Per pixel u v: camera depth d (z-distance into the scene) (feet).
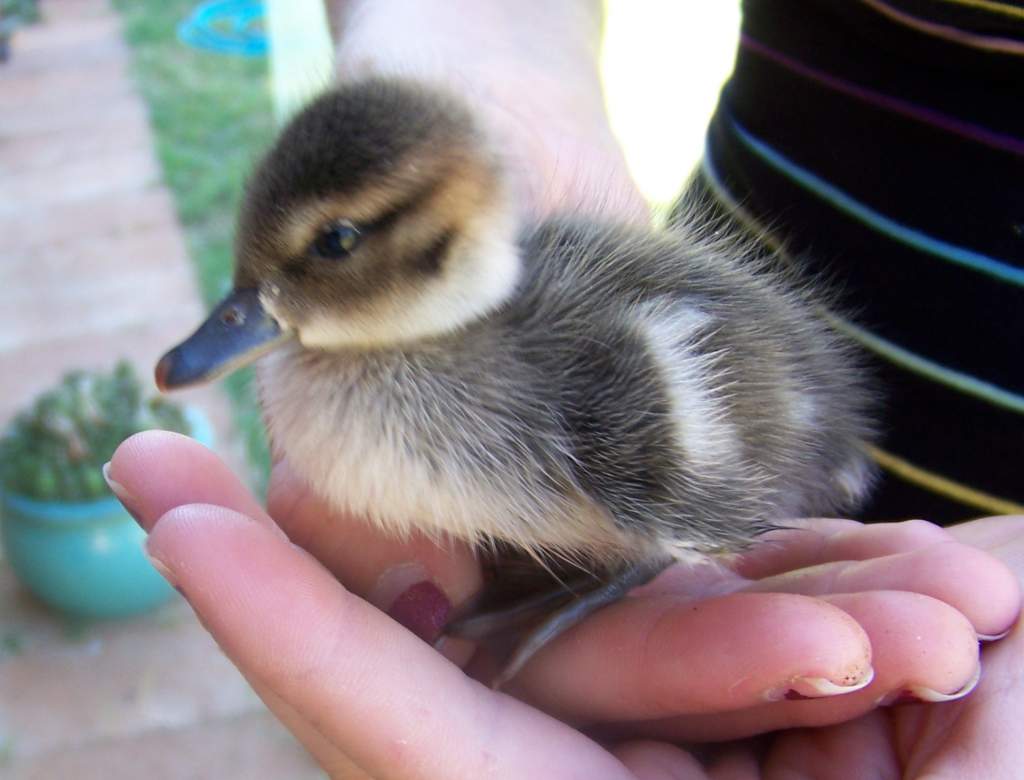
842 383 0.55
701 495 0.44
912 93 0.55
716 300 0.50
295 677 0.39
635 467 0.44
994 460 0.56
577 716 0.46
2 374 1.49
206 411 1.37
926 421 0.57
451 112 0.47
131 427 1.13
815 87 0.59
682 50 1.34
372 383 0.46
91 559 1.09
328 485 0.47
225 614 0.39
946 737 0.39
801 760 0.43
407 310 0.45
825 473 0.56
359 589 0.49
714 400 0.46
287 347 0.48
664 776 0.43
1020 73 0.51
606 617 0.46
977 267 0.54
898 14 0.53
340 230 0.44
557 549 0.48
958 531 0.49
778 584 0.46
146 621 1.15
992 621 0.41
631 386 0.44
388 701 0.39
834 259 0.59
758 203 0.63
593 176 0.63
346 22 0.78
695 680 0.41
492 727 0.40
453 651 0.50
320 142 0.44
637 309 0.47
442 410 0.46
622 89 1.26
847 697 0.41
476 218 0.45
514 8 0.77
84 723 1.04
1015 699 0.38
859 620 0.40
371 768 0.40
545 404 0.45
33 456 1.10
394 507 0.46
